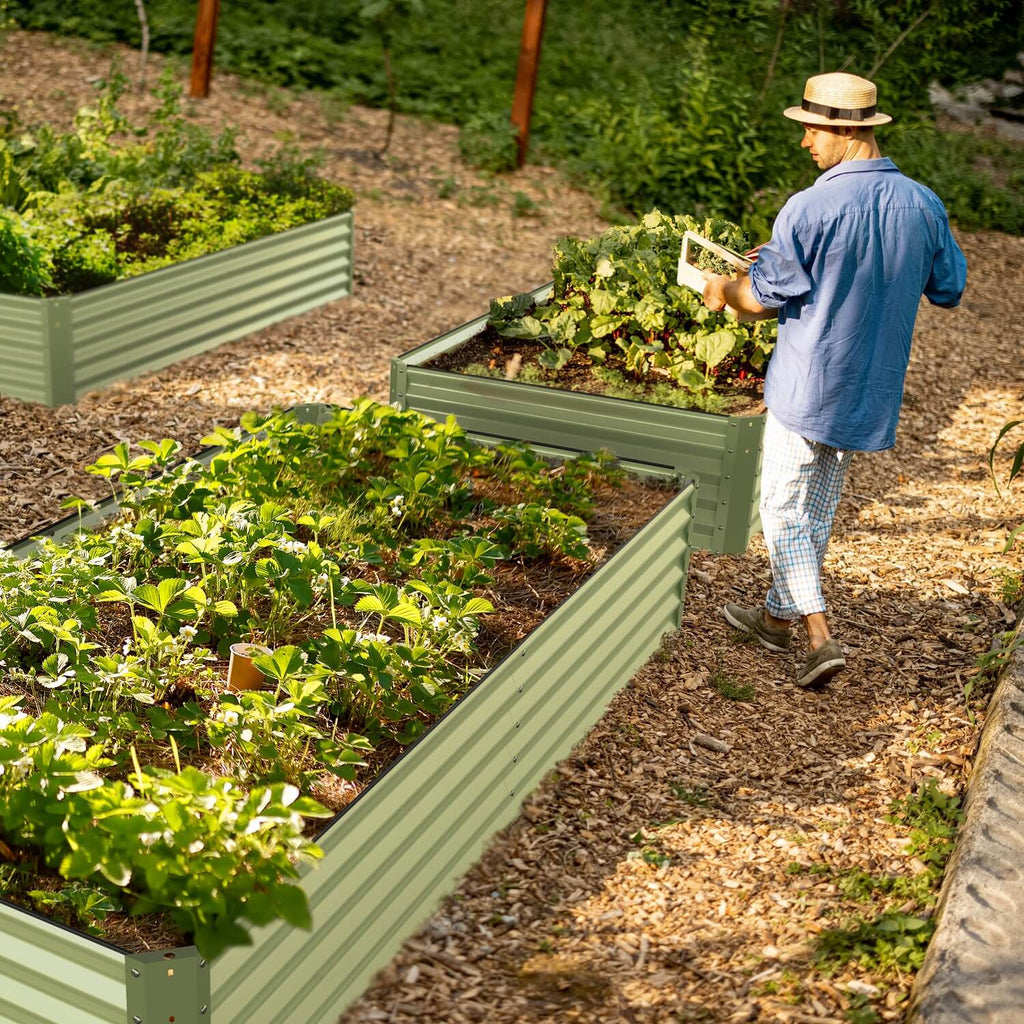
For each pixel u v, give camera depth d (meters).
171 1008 2.39
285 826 2.54
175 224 7.78
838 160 4.19
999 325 9.00
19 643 3.53
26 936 2.48
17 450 5.70
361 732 3.41
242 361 7.04
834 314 4.06
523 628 4.04
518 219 10.48
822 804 3.70
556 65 14.87
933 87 13.00
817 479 4.40
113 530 3.99
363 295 8.38
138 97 12.13
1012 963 2.81
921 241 4.05
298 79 13.41
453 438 4.87
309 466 4.66
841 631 4.73
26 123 10.83
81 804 2.62
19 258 6.31
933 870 3.34
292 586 3.58
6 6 13.73
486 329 6.43
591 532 4.73
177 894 2.45
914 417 7.06
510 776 3.54
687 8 15.27
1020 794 3.45
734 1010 2.85
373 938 2.93
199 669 3.51
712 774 3.85
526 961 3.03
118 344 6.45
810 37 11.30
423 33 15.33
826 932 3.09
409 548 4.13
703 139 10.72
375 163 11.34
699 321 5.89
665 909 3.22
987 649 4.58
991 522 5.71
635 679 4.36
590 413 5.28
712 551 5.27
